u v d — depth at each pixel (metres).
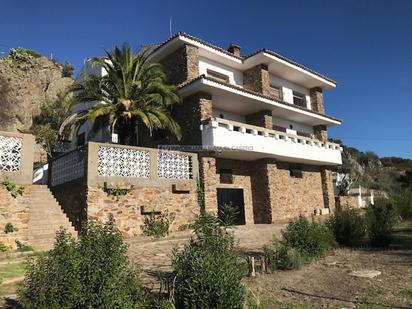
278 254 9.02
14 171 11.30
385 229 11.64
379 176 71.12
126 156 14.55
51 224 12.79
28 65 39.59
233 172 20.92
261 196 21.25
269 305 5.99
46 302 4.49
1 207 10.88
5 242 10.76
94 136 23.48
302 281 7.53
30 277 4.73
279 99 24.22
